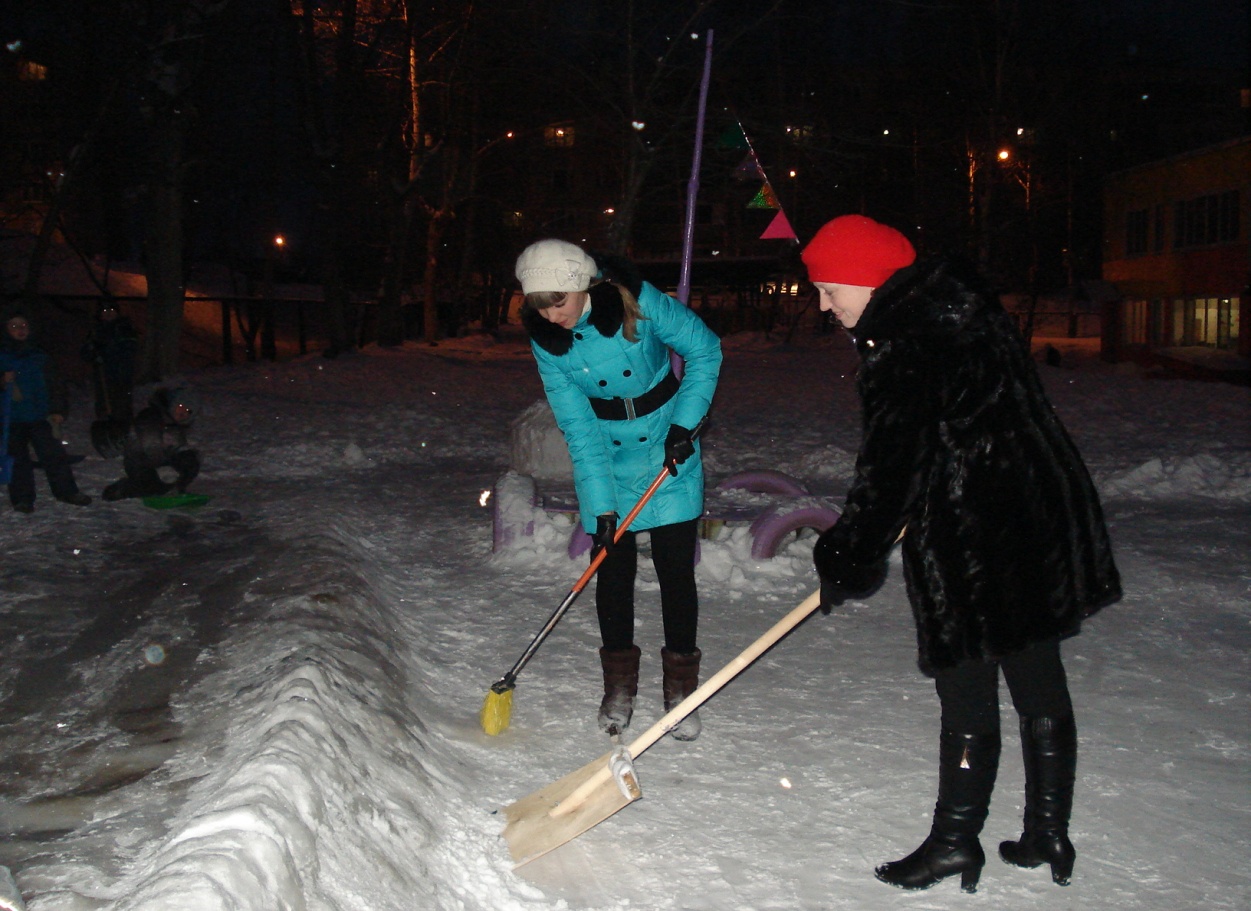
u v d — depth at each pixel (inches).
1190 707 165.2
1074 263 1878.7
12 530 281.7
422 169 1129.4
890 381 104.1
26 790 125.4
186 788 121.0
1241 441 472.7
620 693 155.8
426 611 221.5
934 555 106.8
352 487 383.9
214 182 1027.9
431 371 824.3
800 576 242.5
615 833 125.6
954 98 1227.9
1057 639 108.7
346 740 125.1
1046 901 110.3
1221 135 1729.8
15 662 175.8
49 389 313.7
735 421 570.9
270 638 171.8
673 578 158.1
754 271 1625.2
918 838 123.8
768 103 772.0
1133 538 289.4
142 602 212.2
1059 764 111.4
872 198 1332.4
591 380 151.9
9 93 712.4
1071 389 666.2
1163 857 119.0
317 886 94.0
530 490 279.7
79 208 1068.5
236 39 840.3
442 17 946.7
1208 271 1040.2
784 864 118.0
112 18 605.6
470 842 119.6
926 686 175.0
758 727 158.1
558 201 1600.6
